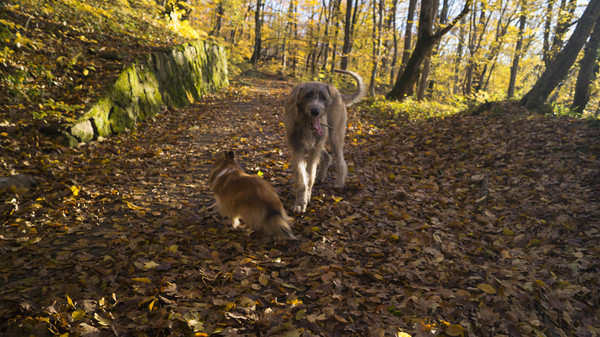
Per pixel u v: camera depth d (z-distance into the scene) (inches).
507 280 128.7
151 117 366.0
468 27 993.5
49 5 383.9
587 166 211.5
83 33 386.0
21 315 97.0
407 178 236.7
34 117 239.1
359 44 982.4
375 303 115.6
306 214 184.5
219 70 695.1
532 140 264.2
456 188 218.1
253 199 138.1
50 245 140.6
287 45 1413.6
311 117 174.2
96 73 334.0
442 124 362.0
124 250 137.8
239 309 107.0
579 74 404.8
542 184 203.3
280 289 120.3
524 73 1192.2
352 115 458.6
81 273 120.7
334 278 126.4
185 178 231.3
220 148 306.3
